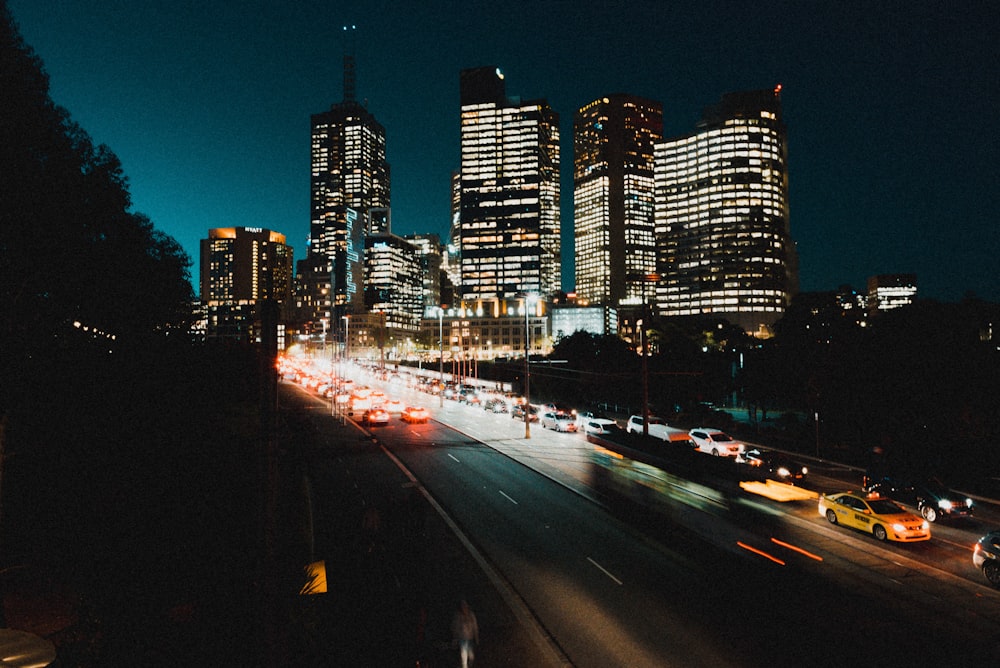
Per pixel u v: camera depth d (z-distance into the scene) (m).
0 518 15.74
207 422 32.94
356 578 16.34
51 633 11.26
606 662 12.15
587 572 17.36
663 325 122.75
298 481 27.31
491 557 18.70
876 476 28.38
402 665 10.99
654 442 35.72
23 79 16.72
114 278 23.47
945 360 37.62
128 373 28.66
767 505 25.44
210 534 17.97
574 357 95.75
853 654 12.38
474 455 37.88
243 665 9.81
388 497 26.53
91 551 16.50
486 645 12.91
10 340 18.72
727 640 13.05
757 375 59.00
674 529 21.61
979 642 12.95
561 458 36.97
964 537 21.34
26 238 17.38
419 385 105.19
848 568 17.72
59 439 24.41
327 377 114.25
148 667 9.84
